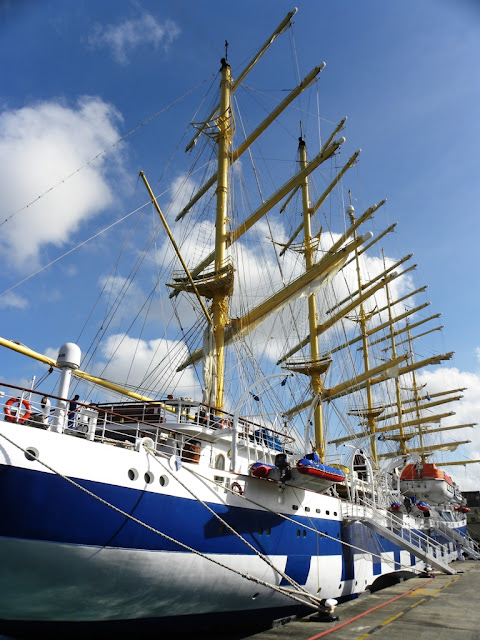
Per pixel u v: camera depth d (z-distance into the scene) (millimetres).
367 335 50281
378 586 22031
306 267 34562
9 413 9414
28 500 8531
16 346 12016
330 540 16859
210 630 12898
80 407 11023
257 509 13469
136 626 11133
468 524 76312
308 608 15766
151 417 14781
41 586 9078
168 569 10602
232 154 27516
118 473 9938
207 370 21047
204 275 23516
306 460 13820
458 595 17828
